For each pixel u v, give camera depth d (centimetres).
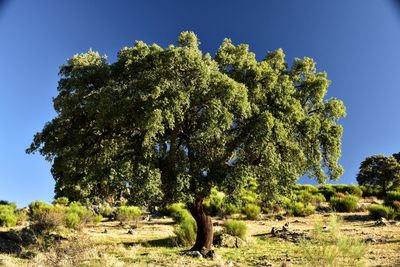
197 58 1401
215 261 1373
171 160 1509
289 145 1583
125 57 1462
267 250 1619
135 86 1395
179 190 1427
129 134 1565
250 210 2770
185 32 1465
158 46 1447
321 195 3525
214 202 2977
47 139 1622
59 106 1548
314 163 1677
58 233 2014
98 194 1566
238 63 1536
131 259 1379
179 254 1537
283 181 1591
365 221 2414
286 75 1572
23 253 1602
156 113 1285
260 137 1414
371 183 4066
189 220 2012
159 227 2481
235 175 1487
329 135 1667
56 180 1667
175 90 1358
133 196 1440
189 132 1584
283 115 1487
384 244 1597
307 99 1683
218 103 1352
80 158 1623
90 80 1499
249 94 1493
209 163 1522
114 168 1412
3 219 2370
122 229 2411
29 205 2938
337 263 892
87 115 1554
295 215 2856
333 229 884
